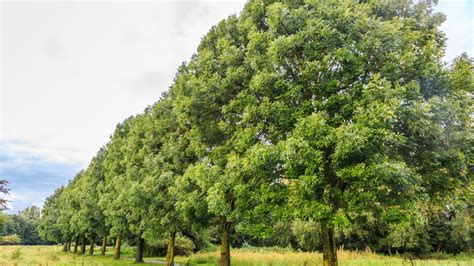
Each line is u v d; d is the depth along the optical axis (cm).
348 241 4334
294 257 2188
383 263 2066
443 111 867
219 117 1406
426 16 1088
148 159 1959
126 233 2811
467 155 946
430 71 928
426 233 3912
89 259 3198
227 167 1088
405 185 819
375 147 822
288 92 977
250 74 1257
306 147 811
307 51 970
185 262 2725
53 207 6594
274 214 971
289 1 1108
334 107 930
